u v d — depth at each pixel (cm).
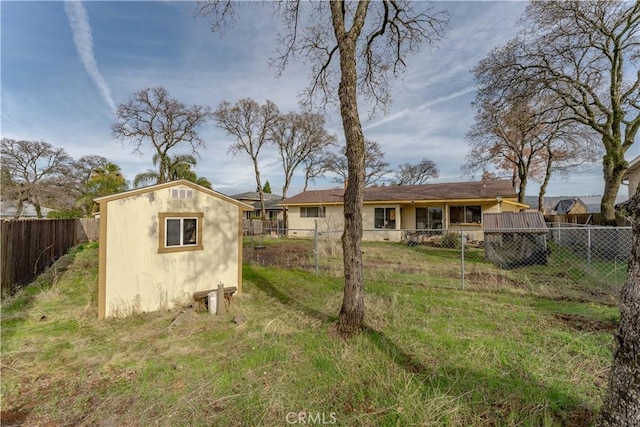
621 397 148
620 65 1065
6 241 562
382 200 1594
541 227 826
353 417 221
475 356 305
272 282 667
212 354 325
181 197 512
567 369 279
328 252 1106
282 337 364
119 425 220
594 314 423
